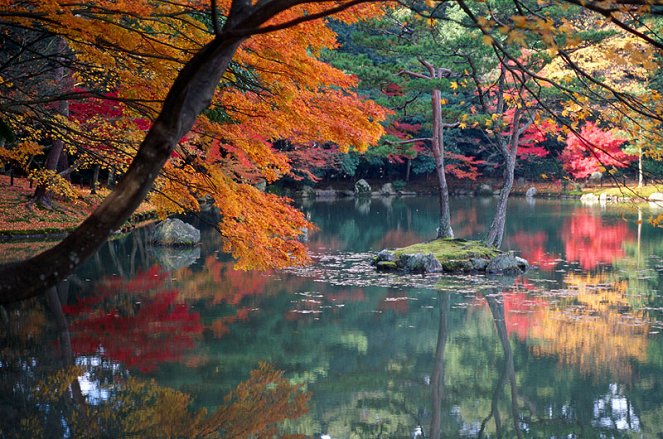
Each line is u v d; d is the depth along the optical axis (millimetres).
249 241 7770
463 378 9078
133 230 24109
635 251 19766
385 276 15930
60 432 6859
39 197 22859
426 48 15891
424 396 8500
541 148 34156
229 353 9773
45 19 5656
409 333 11094
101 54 6484
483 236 22922
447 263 16641
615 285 14742
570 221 27375
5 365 8945
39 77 11930
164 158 3658
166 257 18328
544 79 4426
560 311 12438
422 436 7254
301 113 6809
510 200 39125
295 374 9078
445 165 42594
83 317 11578
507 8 14688
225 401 7957
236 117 7262
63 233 21188
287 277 15680
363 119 7066
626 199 35344
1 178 26641
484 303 13078
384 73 16719
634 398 8297
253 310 12352
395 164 46219
